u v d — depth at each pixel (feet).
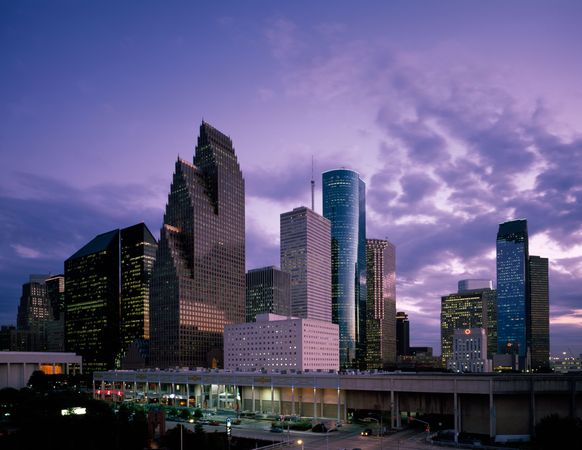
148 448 574.15
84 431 581.12
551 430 574.97
